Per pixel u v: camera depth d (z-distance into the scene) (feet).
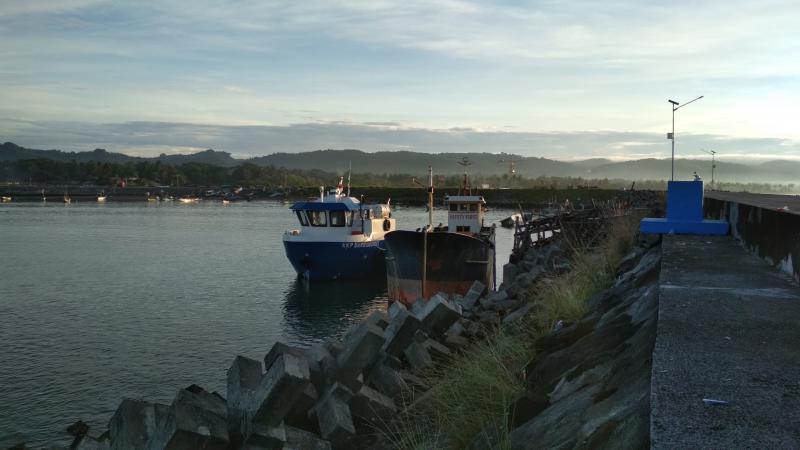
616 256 47.62
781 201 48.16
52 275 157.89
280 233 293.02
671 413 9.11
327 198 150.82
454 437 20.61
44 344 90.53
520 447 14.79
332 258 143.43
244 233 292.81
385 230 159.02
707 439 8.17
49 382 73.31
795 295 18.69
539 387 19.93
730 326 14.65
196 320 108.06
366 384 31.12
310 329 103.14
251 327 103.76
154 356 84.99
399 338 33.12
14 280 149.59
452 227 130.72
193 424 18.12
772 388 10.14
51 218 414.82
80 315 111.04
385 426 26.84
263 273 162.30
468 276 105.19
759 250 28.91
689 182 43.21
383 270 153.99
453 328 42.04
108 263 181.68
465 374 25.61
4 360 82.02
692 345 12.95
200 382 74.43
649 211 84.12
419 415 26.12
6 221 376.89
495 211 523.29
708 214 60.95
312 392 25.94
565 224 112.57
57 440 57.26
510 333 36.40
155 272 163.73
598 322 24.80
